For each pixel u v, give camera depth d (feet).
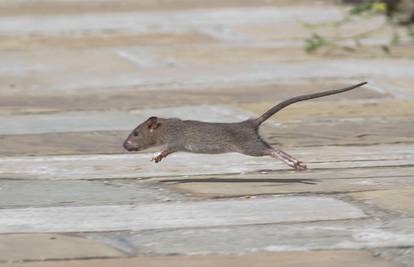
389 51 74.33
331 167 44.09
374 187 40.06
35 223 35.63
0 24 90.48
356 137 50.06
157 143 39.52
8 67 70.95
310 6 98.37
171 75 67.31
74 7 102.53
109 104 58.95
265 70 68.39
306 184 40.73
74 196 39.45
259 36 81.97
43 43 80.07
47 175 43.21
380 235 33.71
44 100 60.59
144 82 65.41
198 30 85.20
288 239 33.42
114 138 50.52
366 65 69.41
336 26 82.48
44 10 100.32
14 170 44.16
